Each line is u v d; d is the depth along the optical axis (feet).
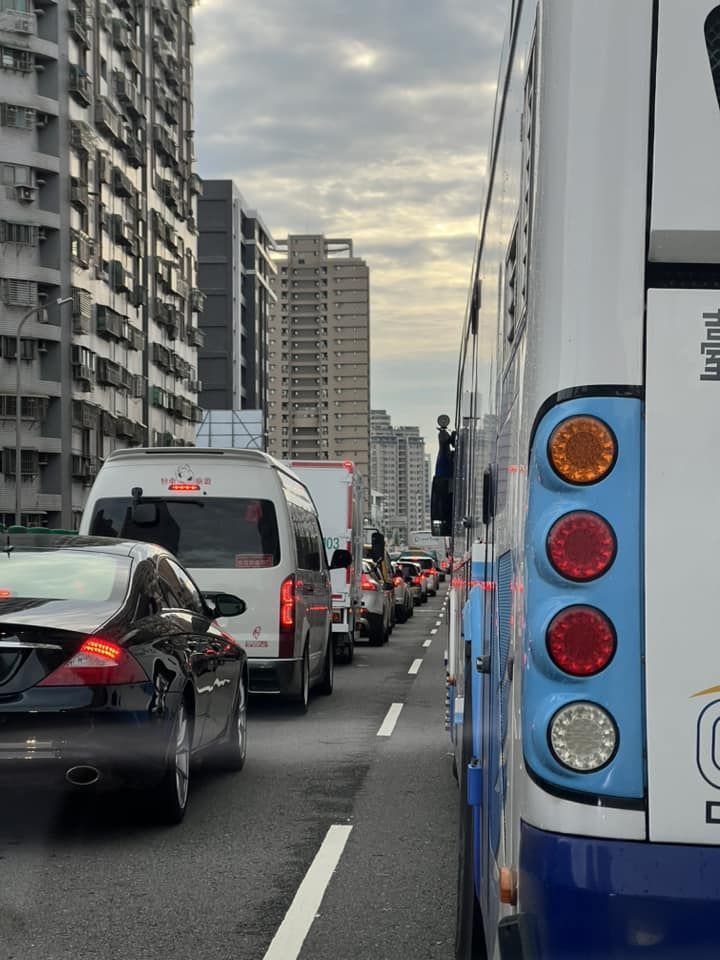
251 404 479.82
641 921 9.62
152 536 43.50
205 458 43.75
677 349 9.91
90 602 25.66
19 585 25.94
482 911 14.75
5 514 224.53
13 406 225.97
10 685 23.79
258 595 43.16
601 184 9.98
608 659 9.80
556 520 9.92
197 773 32.81
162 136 284.00
